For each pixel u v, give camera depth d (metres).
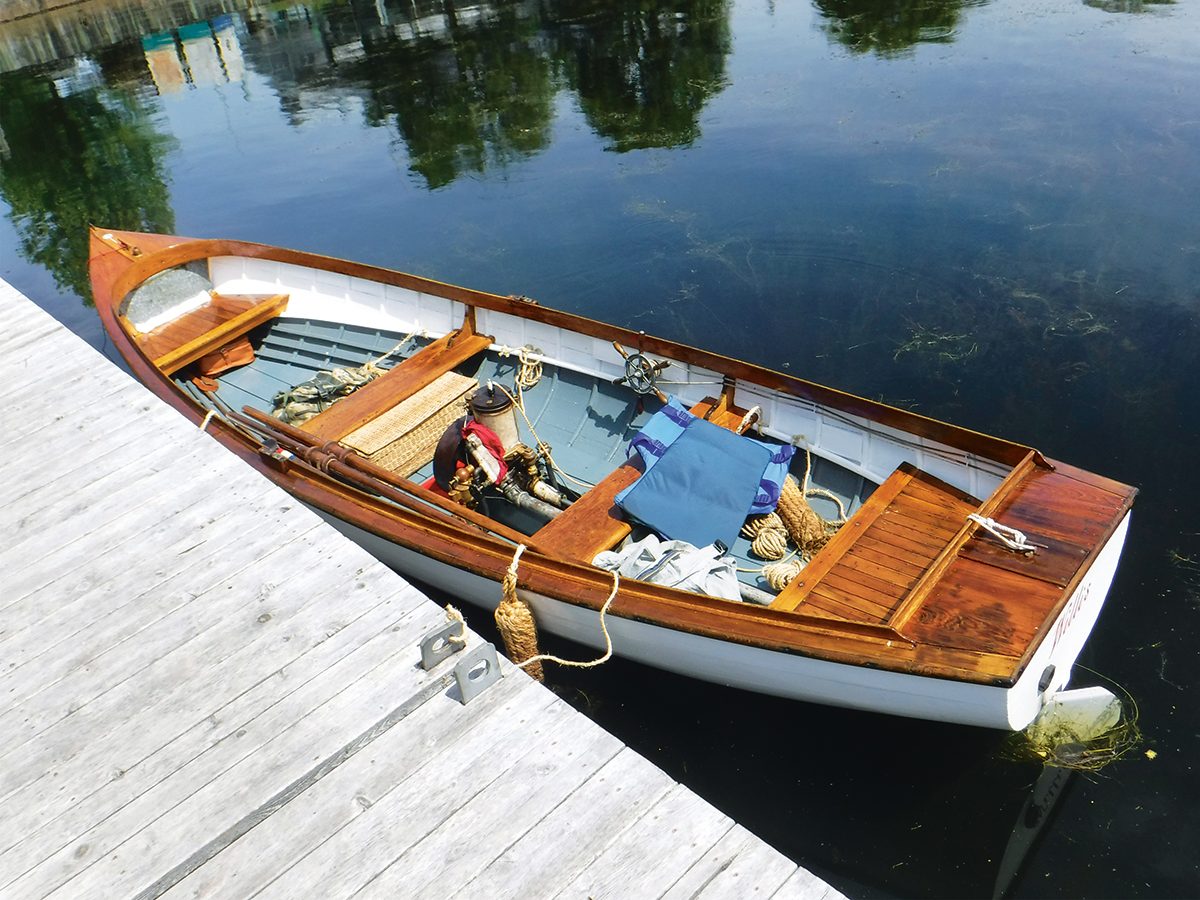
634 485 5.58
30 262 12.76
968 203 10.35
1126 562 5.80
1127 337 7.90
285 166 14.42
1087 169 10.66
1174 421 6.93
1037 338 8.08
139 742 3.55
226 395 7.96
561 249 10.87
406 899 2.96
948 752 4.96
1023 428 7.09
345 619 4.01
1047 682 4.39
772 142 12.62
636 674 5.55
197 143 15.94
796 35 16.66
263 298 8.77
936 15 16.70
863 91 13.80
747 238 10.45
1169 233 9.24
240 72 19.59
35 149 16.94
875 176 11.28
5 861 3.16
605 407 6.88
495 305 7.37
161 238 9.20
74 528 4.77
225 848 3.17
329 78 18.12
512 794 3.23
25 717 3.71
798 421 6.08
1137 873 4.36
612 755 3.33
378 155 14.31
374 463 6.36
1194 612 5.46
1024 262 9.16
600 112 14.55
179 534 4.65
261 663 3.84
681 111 14.07
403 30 20.53
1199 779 4.68
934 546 5.10
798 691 4.68
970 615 4.27
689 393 6.49
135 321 8.49
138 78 20.31
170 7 25.89
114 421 5.68
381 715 3.53
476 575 5.28
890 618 4.27
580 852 3.03
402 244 11.55
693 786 4.97
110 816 3.28
